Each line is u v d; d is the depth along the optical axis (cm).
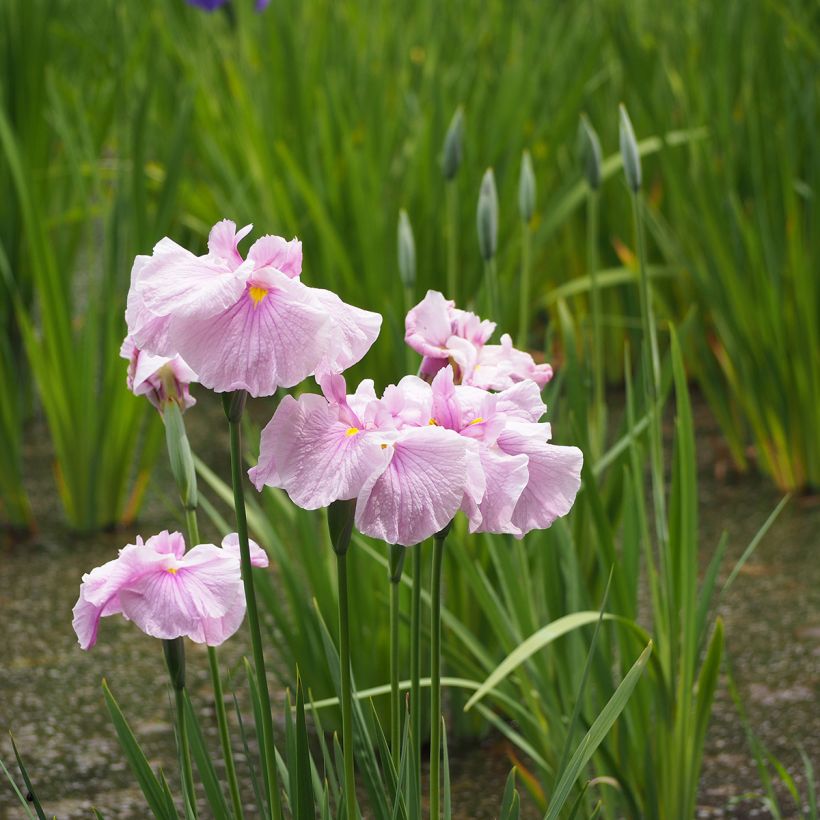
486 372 195
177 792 244
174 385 195
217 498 378
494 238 240
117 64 386
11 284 348
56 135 456
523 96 412
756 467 395
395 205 386
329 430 180
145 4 520
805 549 329
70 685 271
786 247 378
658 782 229
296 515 249
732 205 373
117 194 362
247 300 178
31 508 377
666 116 441
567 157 459
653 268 424
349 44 473
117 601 190
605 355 475
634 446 235
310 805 189
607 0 462
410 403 184
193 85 384
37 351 346
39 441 435
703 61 440
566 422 261
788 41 428
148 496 385
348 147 362
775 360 362
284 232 368
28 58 390
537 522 185
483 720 257
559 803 193
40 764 252
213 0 455
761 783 245
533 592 246
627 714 229
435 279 378
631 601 238
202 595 189
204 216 448
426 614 249
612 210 452
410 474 179
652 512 348
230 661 276
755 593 304
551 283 488
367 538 249
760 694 264
